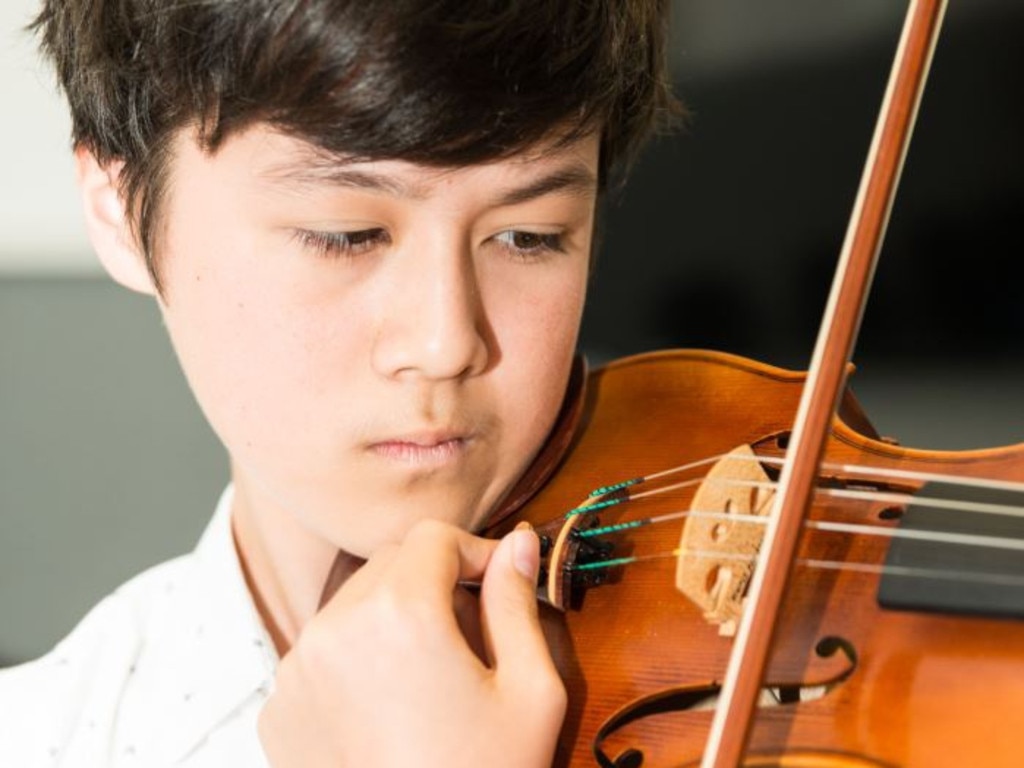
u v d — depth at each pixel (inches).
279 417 37.6
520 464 40.1
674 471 41.9
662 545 39.1
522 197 35.5
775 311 81.7
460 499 39.0
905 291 81.7
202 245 37.1
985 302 81.1
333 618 35.4
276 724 36.3
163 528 74.5
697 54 79.0
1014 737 30.5
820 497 37.9
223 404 38.7
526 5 33.4
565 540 38.0
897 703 31.7
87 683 49.5
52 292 79.6
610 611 37.7
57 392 76.4
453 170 33.9
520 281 37.9
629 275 82.3
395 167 33.7
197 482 75.6
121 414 76.4
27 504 74.5
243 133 34.6
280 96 33.0
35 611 72.8
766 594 32.2
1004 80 78.9
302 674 35.6
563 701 34.1
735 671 31.3
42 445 75.4
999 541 35.1
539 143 35.1
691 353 46.5
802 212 80.5
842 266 36.3
